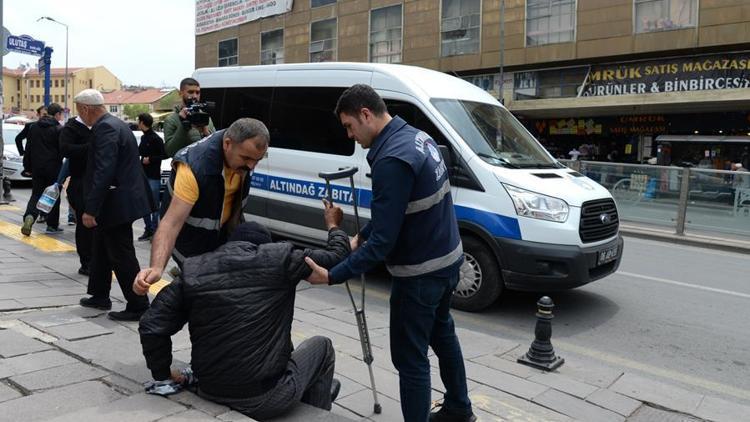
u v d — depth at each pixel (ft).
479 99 21.89
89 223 14.73
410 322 9.64
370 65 21.81
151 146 27.53
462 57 78.64
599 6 66.64
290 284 9.01
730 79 59.67
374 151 9.34
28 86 359.87
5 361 11.53
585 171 42.70
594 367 14.76
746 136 61.00
